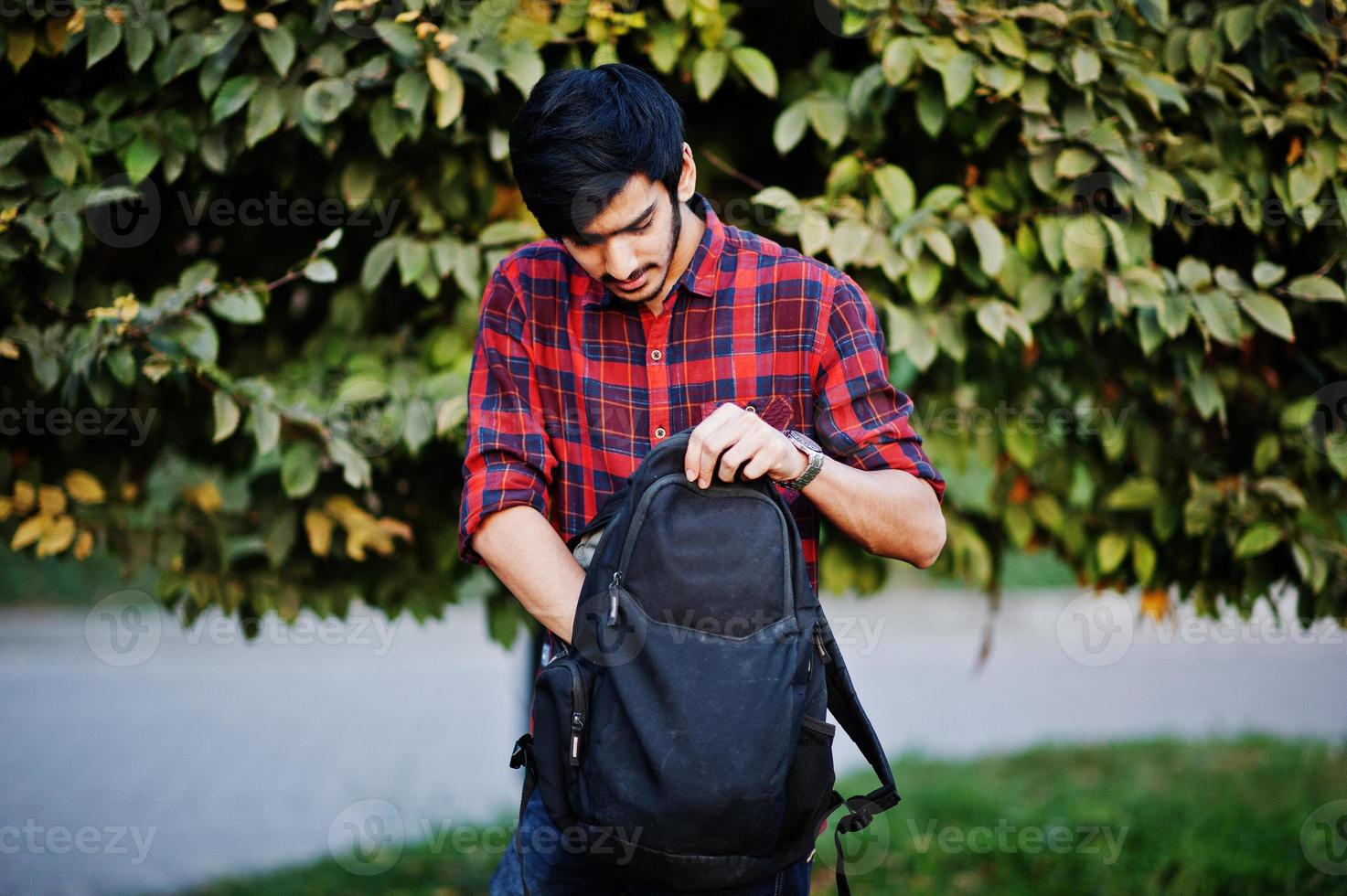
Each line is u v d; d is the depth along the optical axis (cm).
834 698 163
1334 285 244
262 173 262
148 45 225
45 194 236
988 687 865
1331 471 276
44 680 876
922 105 236
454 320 267
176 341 232
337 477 262
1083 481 315
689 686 142
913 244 235
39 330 247
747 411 151
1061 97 239
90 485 259
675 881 144
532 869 173
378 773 621
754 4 266
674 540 148
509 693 847
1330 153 243
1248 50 250
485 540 166
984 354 269
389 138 231
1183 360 256
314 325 282
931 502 165
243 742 693
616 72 153
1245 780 536
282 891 413
